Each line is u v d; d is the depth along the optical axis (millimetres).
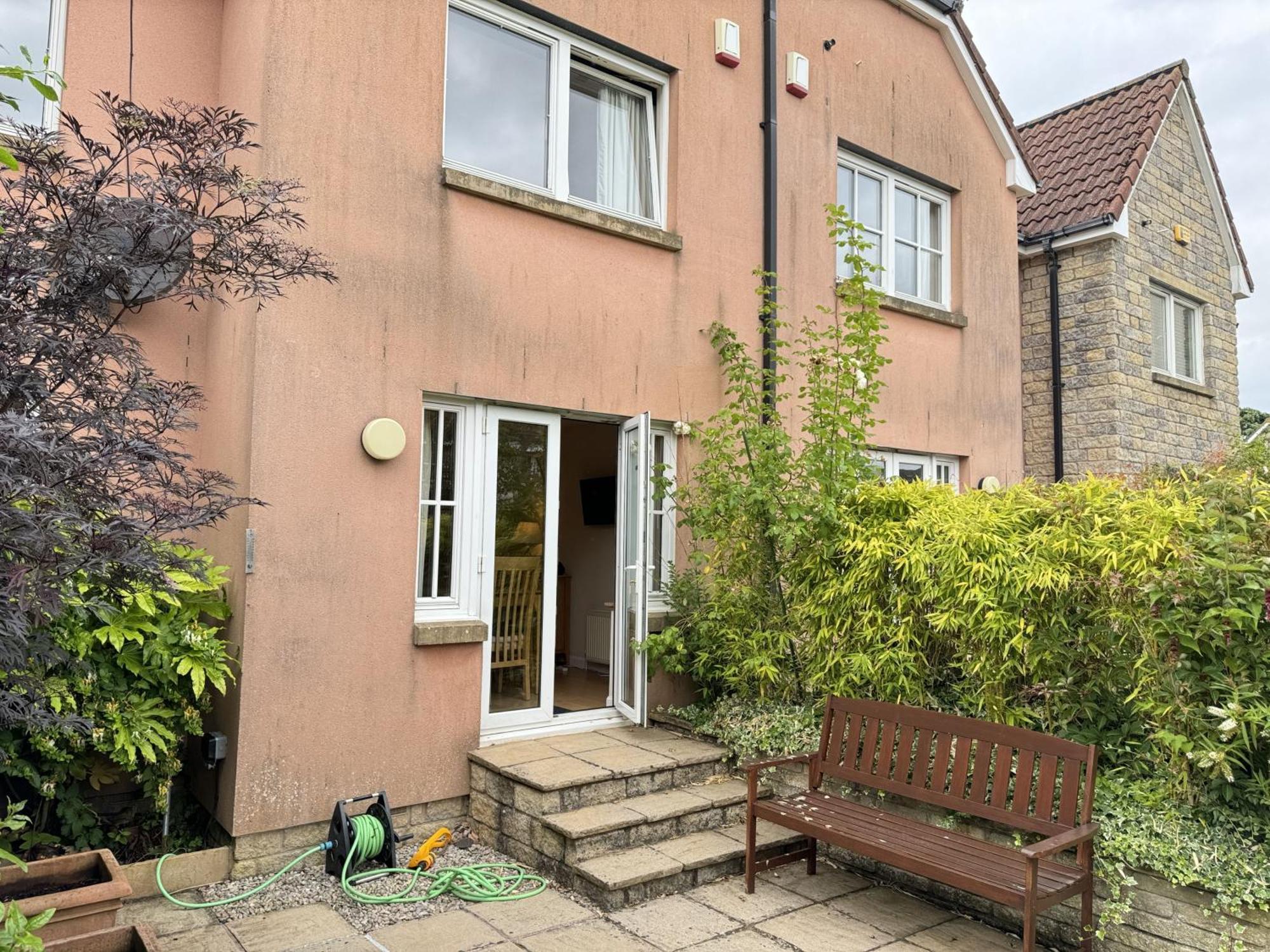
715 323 6699
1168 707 3871
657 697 6285
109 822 4785
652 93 6777
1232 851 3625
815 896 4539
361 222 5059
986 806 4172
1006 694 4684
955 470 8891
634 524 6180
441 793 5230
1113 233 9641
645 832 4746
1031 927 3420
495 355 5566
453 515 5547
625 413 6195
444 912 4207
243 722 4535
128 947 3164
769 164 7168
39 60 4898
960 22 8828
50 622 3473
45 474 2309
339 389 4930
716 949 3883
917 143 8516
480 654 5434
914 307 8211
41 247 2705
